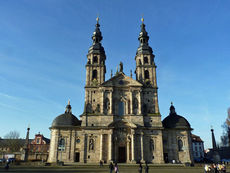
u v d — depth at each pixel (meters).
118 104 71.88
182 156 68.56
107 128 67.12
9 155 81.50
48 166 53.88
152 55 81.81
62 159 66.50
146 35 84.56
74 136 68.94
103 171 45.19
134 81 74.06
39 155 82.38
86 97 72.56
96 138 67.44
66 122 70.38
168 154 68.88
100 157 64.62
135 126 66.62
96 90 73.50
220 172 44.66
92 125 68.62
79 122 74.62
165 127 72.12
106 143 66.44
